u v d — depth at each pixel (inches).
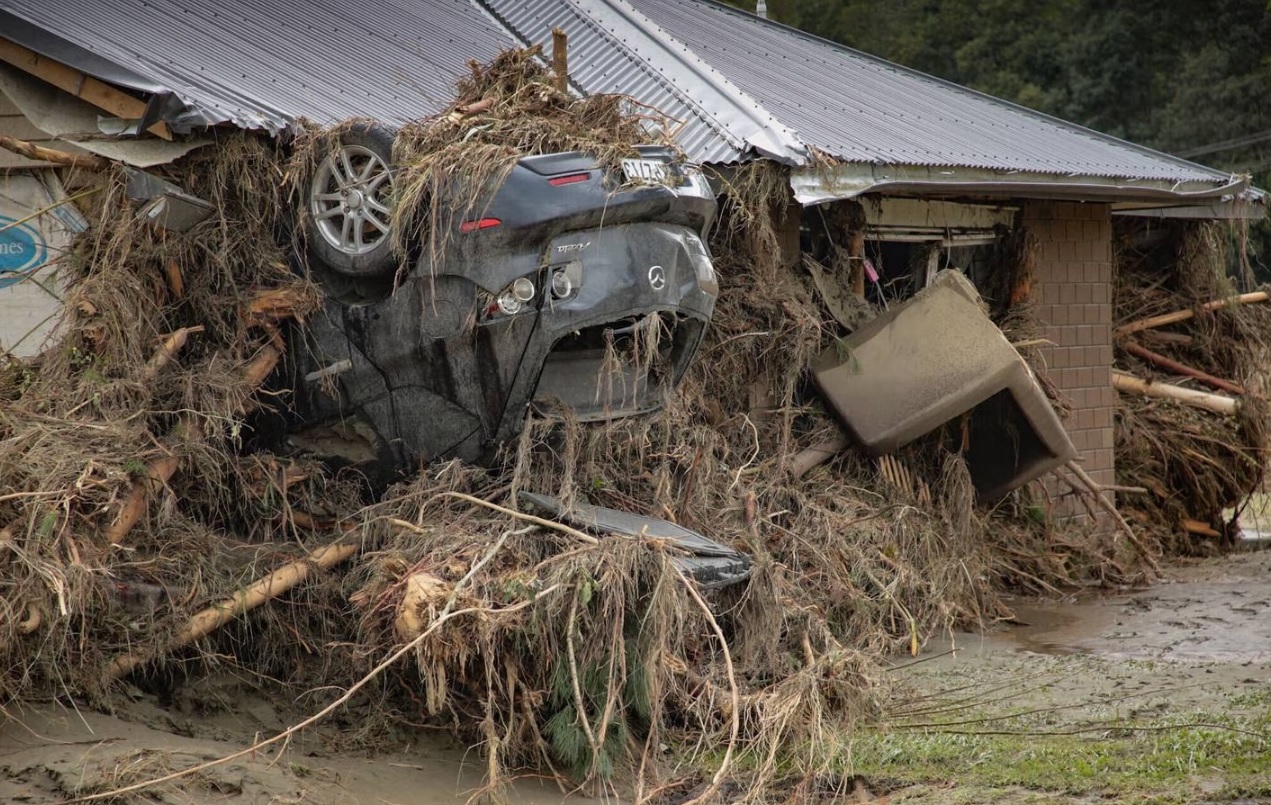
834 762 534.0
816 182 780.6
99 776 446.0
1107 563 948.0
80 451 519.8
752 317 767.1
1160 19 2657.5
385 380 587.8
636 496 618.5
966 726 578.9
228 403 571.5
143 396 556.1
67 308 581.0
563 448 581.9
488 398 566.6
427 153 574.9
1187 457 1093.8
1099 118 2687.0
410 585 497.0
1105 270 1048.2
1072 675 666.2
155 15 770.8
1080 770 510.3
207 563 541.0
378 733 537.0
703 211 597.3
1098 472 1035.9
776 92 954.7
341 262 589.3
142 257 592.4
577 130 585.9
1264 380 1104.2
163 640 517.3
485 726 490.3
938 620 745.0
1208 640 745.0
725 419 746.2
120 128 619.8
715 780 468.8
